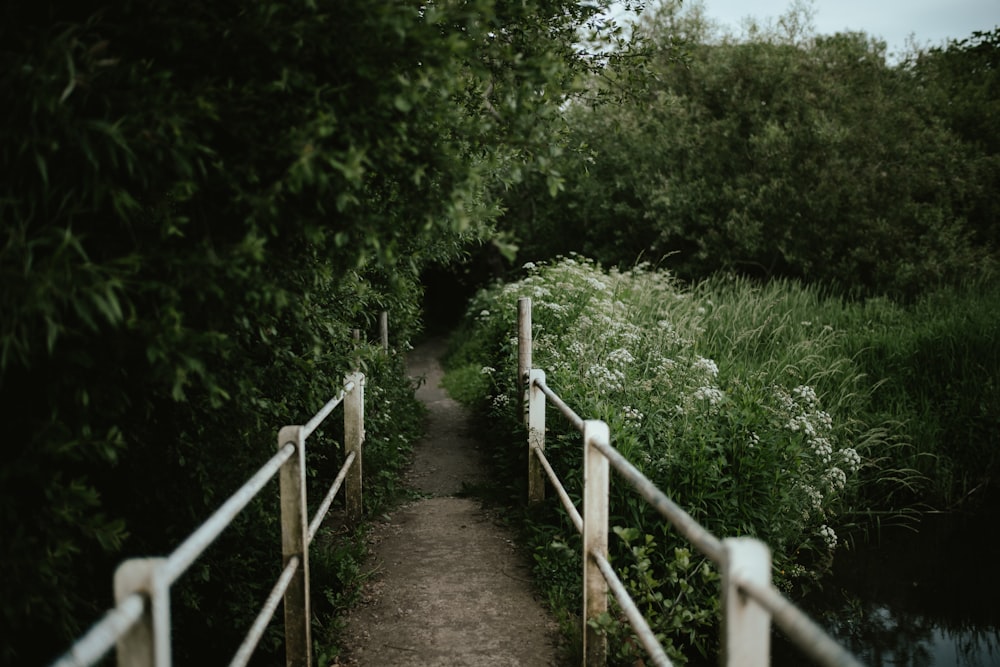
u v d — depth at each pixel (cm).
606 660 327
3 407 198
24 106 175
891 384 883
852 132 1471
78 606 250
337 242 218
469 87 318
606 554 303
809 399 613
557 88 286
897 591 566
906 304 1338
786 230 1441
